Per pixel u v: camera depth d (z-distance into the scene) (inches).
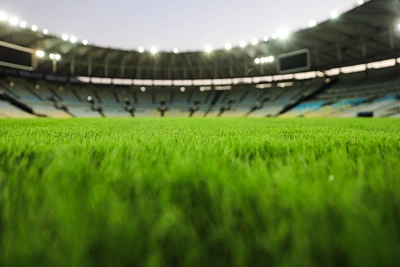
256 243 18.1
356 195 24.9
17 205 25.8
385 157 47.1
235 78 2082.9
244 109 1838.1
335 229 18.8
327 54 1710.1
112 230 19.2
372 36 1390.3
